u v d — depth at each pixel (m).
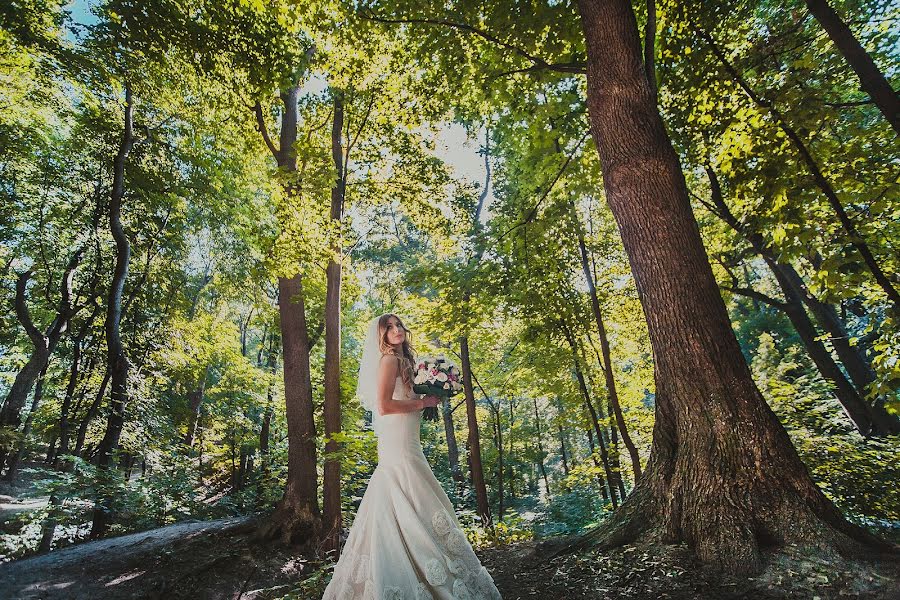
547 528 13.86
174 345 16.67
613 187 4.82
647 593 3.26
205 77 9.62
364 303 20.89
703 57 8.09
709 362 4.04
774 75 7.89
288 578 7.31
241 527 8.73
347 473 10.43
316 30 8.47
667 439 4.32
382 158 10.86
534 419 25.64
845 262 6.04
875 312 7.46
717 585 3.22
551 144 8.72
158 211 15.93
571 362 13.17
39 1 11.96
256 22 8.48
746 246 12.84
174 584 6.55
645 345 15.74
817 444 7.27
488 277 9.39
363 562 3.07
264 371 20.58
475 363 18.11
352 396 13.99
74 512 8.86
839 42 6.58
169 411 18.12
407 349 3.67
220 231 15.98
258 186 14.98
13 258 14.70
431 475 3.34
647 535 4.03
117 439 11.56
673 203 4.55
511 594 3.57
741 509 3.59
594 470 13.81
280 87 8.88
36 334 13.43
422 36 7.98
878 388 6.34
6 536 8.55
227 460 19.98
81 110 14.55
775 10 10.10
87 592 6.11
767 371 13.27
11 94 13.65
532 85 8.38
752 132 6.81
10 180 14.30
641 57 5.16
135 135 14.62
